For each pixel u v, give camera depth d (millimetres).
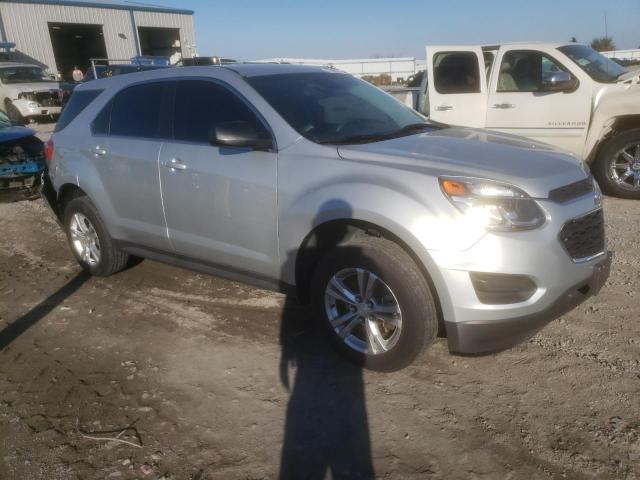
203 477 2557
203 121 3920
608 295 4191
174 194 4012
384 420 2891
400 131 3865
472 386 3145
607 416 2836
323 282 3342
